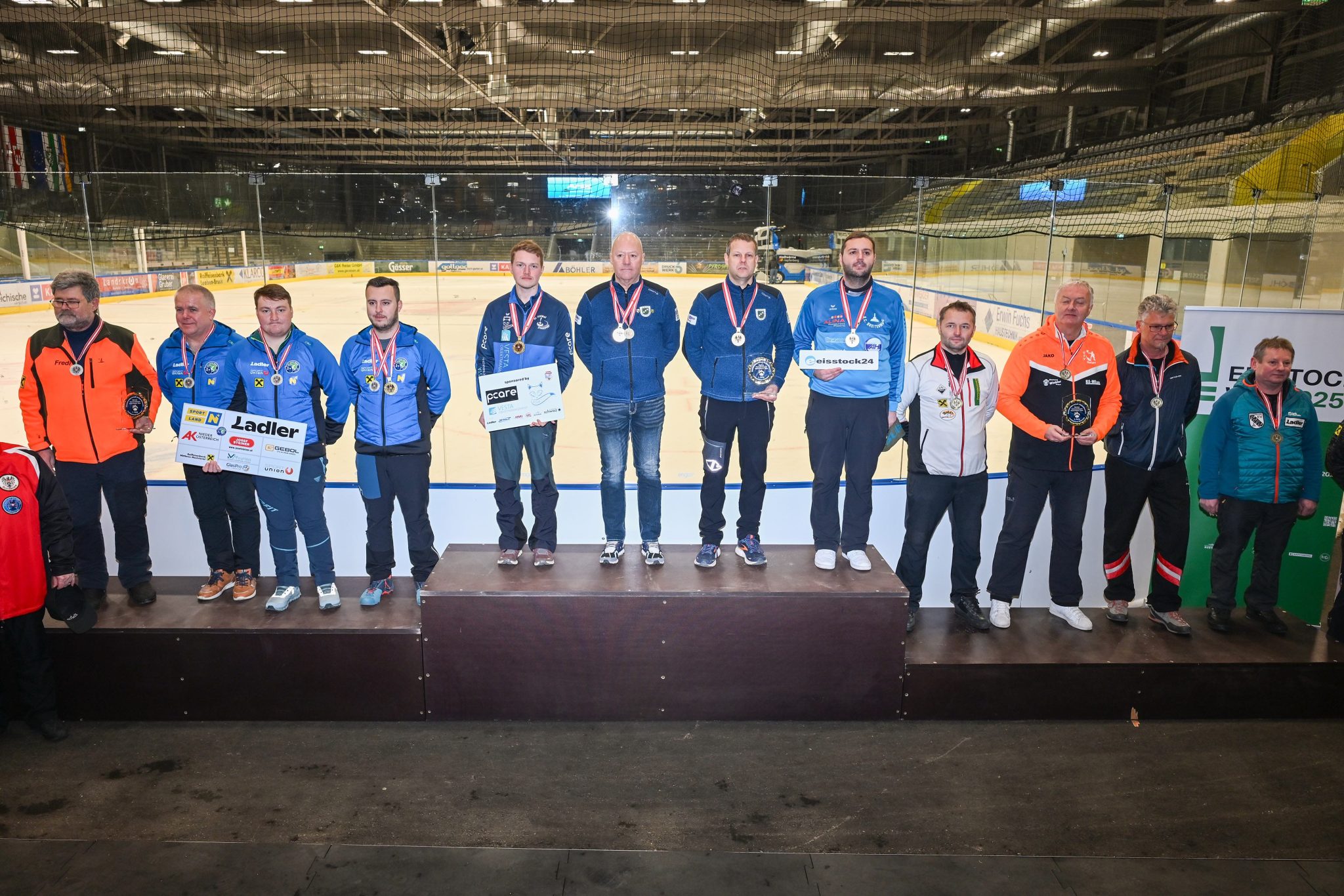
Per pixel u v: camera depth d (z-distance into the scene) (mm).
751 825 2371
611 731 2869
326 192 5832
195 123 17328
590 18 12227
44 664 2785
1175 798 2539
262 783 2555
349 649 2861
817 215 5133
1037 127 17688
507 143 19422
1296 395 3145
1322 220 8555
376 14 12211
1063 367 3043
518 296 2984
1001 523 3895
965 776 2635
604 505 3076
